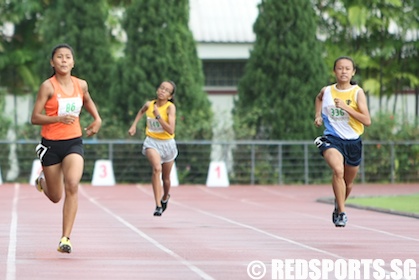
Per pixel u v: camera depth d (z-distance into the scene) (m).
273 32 83.81
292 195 68.00
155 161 43.81
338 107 33.88
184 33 83.19
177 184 80.25
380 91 94.31
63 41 85.12
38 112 28.52
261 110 83.50
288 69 83.44
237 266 26.59
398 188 78.50
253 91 84.44
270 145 83.44
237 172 83.38
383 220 44.06
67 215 28.56
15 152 82.75
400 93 96.94
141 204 55.94
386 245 32.62
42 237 34.62
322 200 59.41
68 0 85.62
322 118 35.66
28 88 97.25
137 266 26.52
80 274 24.80
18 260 27.56
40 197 61.38
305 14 83.75
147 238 34.66
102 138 82.25
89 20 85.38
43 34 87.19
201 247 31.59
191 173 82.75
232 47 103.19
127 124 82.81
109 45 86.19
